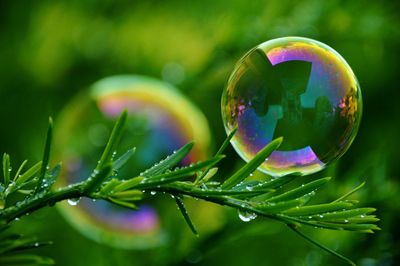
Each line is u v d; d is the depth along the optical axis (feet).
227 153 2.59
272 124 1.80
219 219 2.16
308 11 2.58
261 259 2.32
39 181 1.53
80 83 3.01
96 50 3.05
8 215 1.50
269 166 1.81
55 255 2.43
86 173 2.41
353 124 1.81
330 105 1.79
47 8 3.08
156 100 2.39
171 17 3.01
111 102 2.44
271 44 1.86
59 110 2.92
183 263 2.14
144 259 2.31
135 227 2.24
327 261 2.18
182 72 2.85
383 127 2.65
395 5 2.57
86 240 2.43
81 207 2.29
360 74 2.75
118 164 1.56
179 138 2.34
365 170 2.21
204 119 2.57
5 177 1.57
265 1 2.62
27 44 3.04
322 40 2.59
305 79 1.80
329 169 2.16
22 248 1.49
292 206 1.55
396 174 2.51
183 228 2.18
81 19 3.07
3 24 3.07
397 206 2.15
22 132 2.80
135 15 3.05
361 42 2.63
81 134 2.43
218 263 2.33
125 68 3.01
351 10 2.54
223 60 2.67
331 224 1.57
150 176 1.55
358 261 2.17
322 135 1.79
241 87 1.83
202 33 2.88
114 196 1.51
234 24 2.61
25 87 2.96
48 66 3.01
